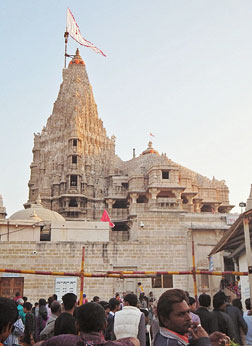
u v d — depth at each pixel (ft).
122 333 29.32
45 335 32.07
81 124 309.42
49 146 308.19
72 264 131.75
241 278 79.20
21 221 144.87
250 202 64.28
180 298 17.81
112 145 321.73
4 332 18.31
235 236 70.03
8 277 126.93
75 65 352.08
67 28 335.06
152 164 261.44
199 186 285.02
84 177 278.46
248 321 35.99
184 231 142.82
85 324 19.63
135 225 156.04
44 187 279.28
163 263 138.21
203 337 16.93
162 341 17.25
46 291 126.82
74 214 268.62
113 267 134.00
